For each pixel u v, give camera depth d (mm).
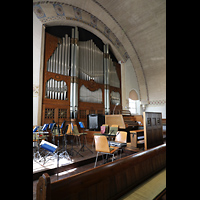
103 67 9945
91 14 8781
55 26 7633
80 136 6254
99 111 8867
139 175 1930
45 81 6633
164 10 8594
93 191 1361
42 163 3383
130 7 8805
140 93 12008
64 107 7125
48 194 1027
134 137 4438
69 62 7816
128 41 10875
